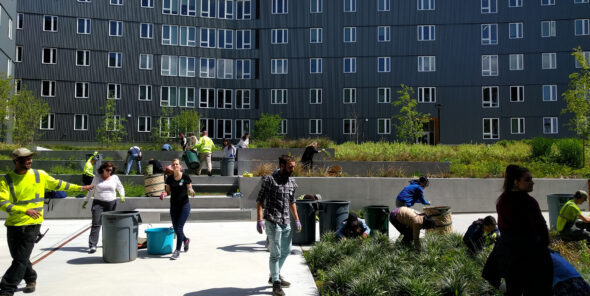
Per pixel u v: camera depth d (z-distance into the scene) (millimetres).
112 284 5648
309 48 40188
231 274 6227
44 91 36031
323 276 5887
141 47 38625
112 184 7910
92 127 36969
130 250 7027
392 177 15094
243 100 40438
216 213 12398
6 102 24484
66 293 5230
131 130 37875
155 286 5566
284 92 40281
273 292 5090
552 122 37219
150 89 38656
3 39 27875
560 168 17734
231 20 40969
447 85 38469
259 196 5391
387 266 5852
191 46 40031
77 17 37125
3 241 9070
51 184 5293
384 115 39062
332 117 39656
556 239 7754
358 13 39781
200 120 39594
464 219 12883
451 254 6496
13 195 4863
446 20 38812
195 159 15492
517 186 3850
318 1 40250
